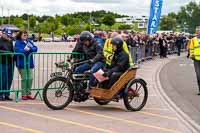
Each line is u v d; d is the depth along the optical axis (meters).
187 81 16.08
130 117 8.62
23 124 7.70
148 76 17.70
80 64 9.35
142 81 9.44
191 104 10.59
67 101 9.23
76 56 10.55
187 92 12.91
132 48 21.78
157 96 11.87
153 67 22.61
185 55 37.31
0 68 9.95
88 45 9.67
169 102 10.82
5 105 9.55
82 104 9.98
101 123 7.95
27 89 10.32
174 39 39.53
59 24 106.94
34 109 9.14
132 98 9.25
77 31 93.44
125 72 9.19
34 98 10.48
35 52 10.34
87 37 9.57
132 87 9.27
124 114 8.92
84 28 81.94
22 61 10.14
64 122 7.94
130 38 21.72
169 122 8.25
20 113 8.70
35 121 7.97
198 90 13.39
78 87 9.20
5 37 9.98
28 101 10.14
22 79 10.25
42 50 37.03
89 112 9.02
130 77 9.25
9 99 10.24
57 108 9.15
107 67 9.63
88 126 7.66
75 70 9.23
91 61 9.23
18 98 10.48
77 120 8.15
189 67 23.38
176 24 107.56
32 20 104.75
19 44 10.12
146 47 28.20
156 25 28.53
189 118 8.74
